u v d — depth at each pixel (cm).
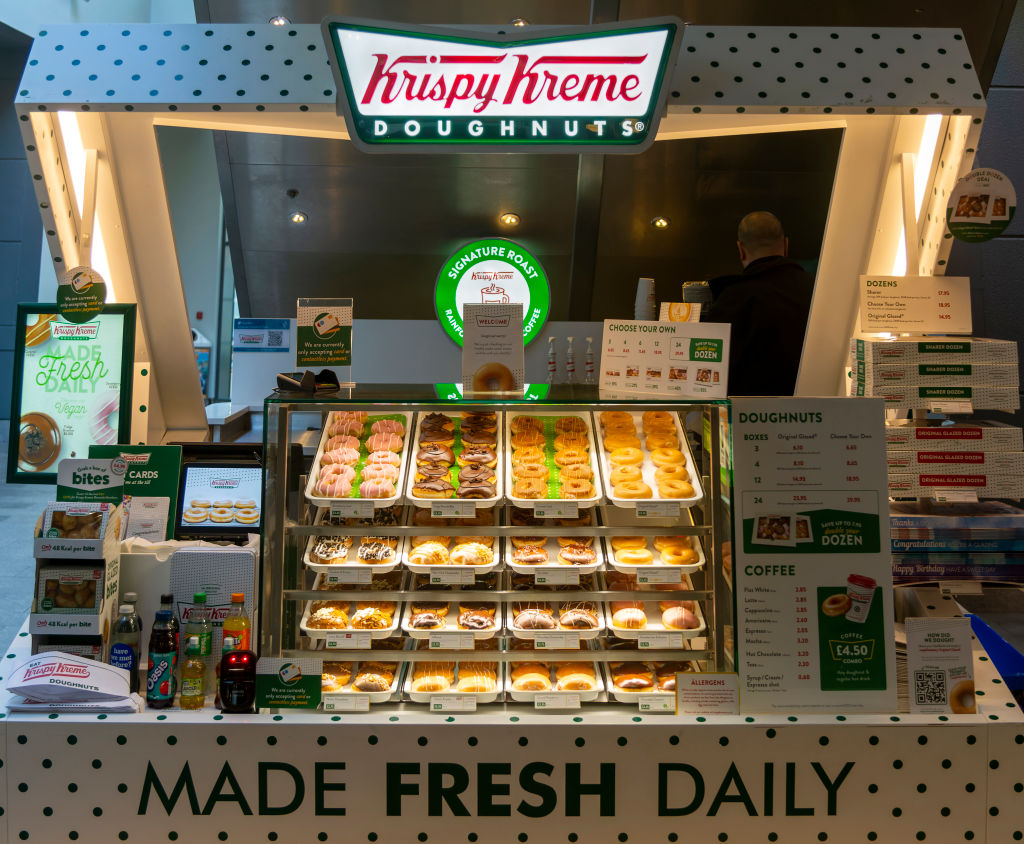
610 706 231
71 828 221
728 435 236
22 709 222
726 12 418
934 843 223
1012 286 555
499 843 222
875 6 418
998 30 426
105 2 864
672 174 421
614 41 239
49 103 247
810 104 250
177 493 279
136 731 218
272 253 465
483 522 256
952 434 273
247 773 220
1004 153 550
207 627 238
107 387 302
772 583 232
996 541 273
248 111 252
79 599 236
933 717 225
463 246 461
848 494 235
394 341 467
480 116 243
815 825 222
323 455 264
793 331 327
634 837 222
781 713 227
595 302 478
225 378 801
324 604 249
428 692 229
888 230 321
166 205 316
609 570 255
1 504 778
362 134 243
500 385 246
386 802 221
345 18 236
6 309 954
